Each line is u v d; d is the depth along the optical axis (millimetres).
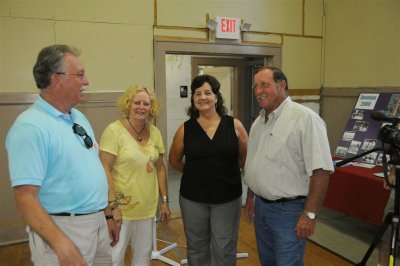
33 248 1337
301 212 1757
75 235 1370
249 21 4102
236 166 2082
